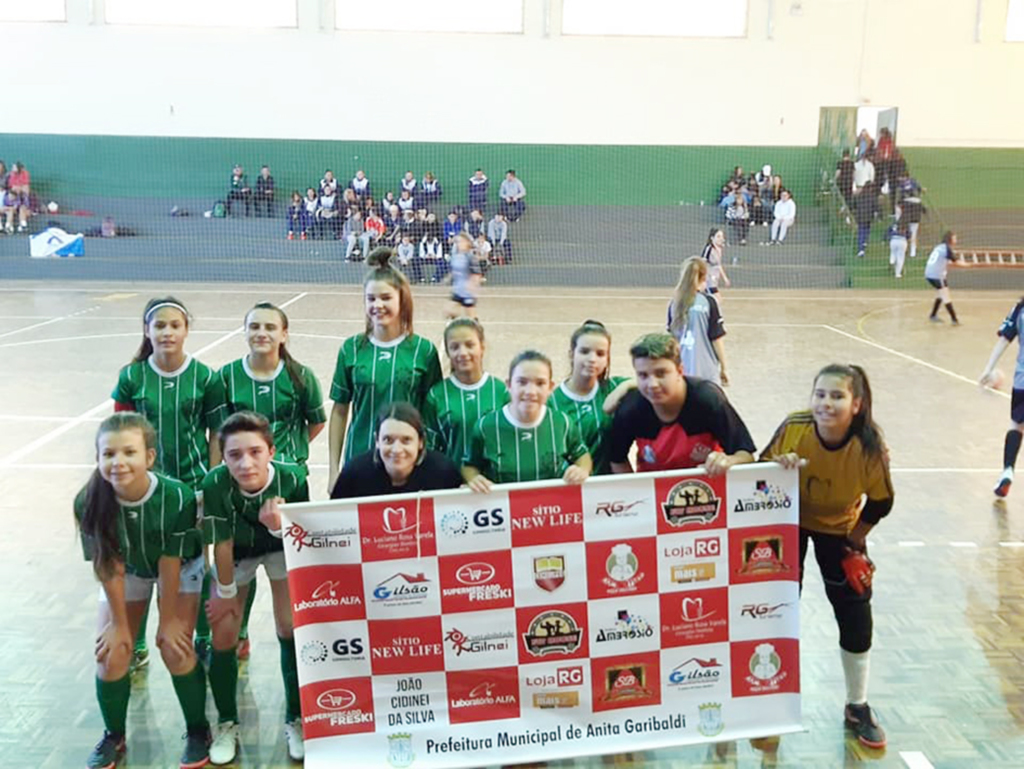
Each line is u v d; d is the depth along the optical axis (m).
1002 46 24.70
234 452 3.81
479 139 25.58
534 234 25.59
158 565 3.92
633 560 3.96
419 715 3.96
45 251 23.50
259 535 4.07
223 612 4.06
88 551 3.84
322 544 3.82
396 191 25.81
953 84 24.97
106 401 10.52
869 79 24.98
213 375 4.85
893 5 24.53
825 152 25.41
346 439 5.16
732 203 24.64
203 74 25.08
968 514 7.16
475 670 3.96
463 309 15.26
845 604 4.21
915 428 9.75
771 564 4.04
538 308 18.84
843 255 24.14
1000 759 4.12
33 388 11.12
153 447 3.81
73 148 25.31
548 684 4.00
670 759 4.13
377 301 4.74
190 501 3.90
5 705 4.48
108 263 23.23
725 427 4.10
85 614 5.40
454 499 3.85
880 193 23.98
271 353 4.76
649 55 25.05
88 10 24.64
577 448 4.33
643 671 4.04
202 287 21.97
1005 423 10.02
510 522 3.89
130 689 4.43
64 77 24.98
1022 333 7.29
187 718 4.09
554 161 25.72
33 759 4.07
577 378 4.65
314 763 3.91
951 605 5.60
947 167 25.39
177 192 25.61
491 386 4.71
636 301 20.22
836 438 3.96
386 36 24.98
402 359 4.84
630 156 25.64
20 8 24.64
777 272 23.31
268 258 24.25
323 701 3.91
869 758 4.12
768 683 4.10
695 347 7.80
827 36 24.80
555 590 3.95
